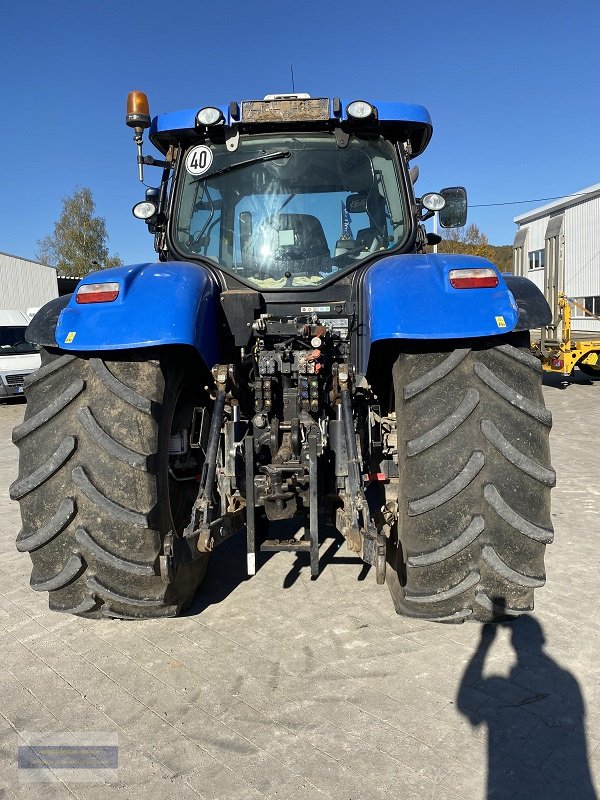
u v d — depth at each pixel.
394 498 2.99
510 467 2.45
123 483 2.49
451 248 37.78
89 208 55.84
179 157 3.50
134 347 2.44
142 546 2.52
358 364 3.11
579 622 2.92
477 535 2.43
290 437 2.96
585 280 21.47
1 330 14.50
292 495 2.95
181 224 3.45
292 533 4.13
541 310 2.61
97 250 55.41
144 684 2.51
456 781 1.97
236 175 3.42
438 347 2.58
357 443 2.77
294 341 3.01
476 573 2.48
